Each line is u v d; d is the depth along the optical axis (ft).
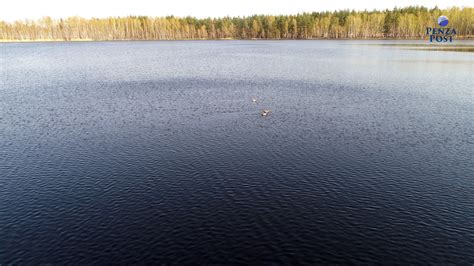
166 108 207.10
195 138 159.43
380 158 136.98
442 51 539.29
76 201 108.78
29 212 103.19
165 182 120.06
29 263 82.53
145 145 151.84
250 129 170.60
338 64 404.36
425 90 256.32
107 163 135.13
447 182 118.32
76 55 531.50
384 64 399.65
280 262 82.02
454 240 89.20
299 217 98.99
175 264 81.61
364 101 223.51
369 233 92.07
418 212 101.30
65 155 142.41
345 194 111.14
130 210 103.60
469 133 163.53
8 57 502.79
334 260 82.64
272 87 268.62
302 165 131.34
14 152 145.28
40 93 249.34
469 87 266.36
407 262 81.87
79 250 86.84
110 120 185.57
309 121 182.29
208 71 354.13
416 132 165.37
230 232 92.73
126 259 83.51
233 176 123.44
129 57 498.69
